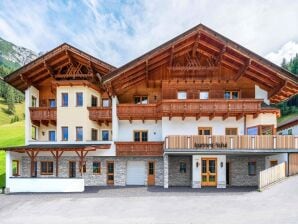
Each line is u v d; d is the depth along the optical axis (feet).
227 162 84.12
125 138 88.02
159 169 84.69
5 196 68.80
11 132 234.58
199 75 85.81
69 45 85.76
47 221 47.62
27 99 88.22
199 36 78.07
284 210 48.37
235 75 85.25
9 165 76.79
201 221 44.27
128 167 86.63
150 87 89.04
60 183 74.13
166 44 77.71
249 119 83.66
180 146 76.18
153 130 88.22
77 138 86.17
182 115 83.61
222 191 69.82
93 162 85.76
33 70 87.61
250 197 60.08
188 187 79.20
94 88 90.17
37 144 85.20
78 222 46.34
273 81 83.20
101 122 91.45
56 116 87.25
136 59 77.87
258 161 83.51
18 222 47.67
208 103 80.89
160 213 49.93
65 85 86.43
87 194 69.15
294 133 114.11
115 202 59.21
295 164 75.61
